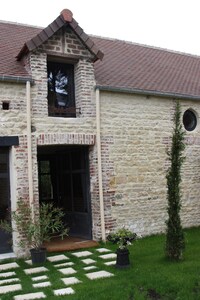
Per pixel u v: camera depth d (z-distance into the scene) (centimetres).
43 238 805
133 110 1039
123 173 1003
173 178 736
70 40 947
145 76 1189
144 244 911
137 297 548
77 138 930
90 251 863
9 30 1184
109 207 969
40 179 1184
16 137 848
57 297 557
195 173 1154
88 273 682
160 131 1085
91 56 974
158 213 1057
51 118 901
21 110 863
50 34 896
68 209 1084
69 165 1078
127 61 1290
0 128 834
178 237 727
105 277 648
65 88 985
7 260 802
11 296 573
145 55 1437
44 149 1042
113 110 1002
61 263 770
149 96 1073
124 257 702
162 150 1084
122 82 1055
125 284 601
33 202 852
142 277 627
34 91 884
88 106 956
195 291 565
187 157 1138
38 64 896
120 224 984
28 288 610
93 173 970
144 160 1045
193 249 817
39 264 766
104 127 982
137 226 1014
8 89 854
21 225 816
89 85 965
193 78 1363
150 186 1050
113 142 993
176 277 615
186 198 1126
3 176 859
